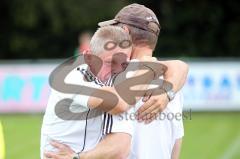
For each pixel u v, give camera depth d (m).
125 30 12.33
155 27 12.52
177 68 12.78
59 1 91.25
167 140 12.43
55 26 91.62
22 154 36.12
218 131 45.12
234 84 56.38
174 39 92.31
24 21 91.38
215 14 92.12
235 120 50.81
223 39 92.75
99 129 11.74
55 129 11.86
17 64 55.62
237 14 92.56
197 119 51.75
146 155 12.24
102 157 11.41
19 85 55.50
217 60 57.59
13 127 47.28
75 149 11.78
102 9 91.69
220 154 36.16
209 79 56.44
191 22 92.56
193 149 37.81
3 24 92.38
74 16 91.56
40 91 55.31
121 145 11.46
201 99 56.28
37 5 91.25
